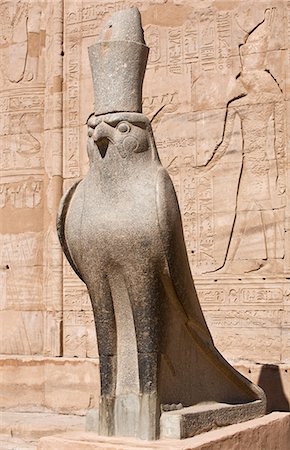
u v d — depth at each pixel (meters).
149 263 5.57
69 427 8.16
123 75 5.77
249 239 8.66
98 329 5.83
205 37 9.09
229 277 8.72
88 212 5.76
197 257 8.92
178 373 5.95
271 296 8.46
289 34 8.62
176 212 5.62
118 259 5.64
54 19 9.95
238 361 8.52
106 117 5.73
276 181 8.56
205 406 6.11
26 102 10.10
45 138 9.96
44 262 9.80
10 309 9.93
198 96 9.07
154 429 5.52
